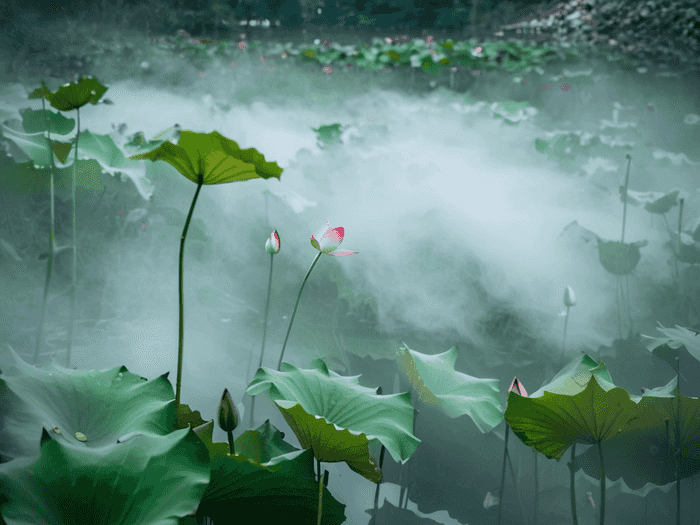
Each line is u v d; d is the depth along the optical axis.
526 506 3.53
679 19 18.52
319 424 2.87
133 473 2.72
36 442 2.78
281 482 2.92
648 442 3.28
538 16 24.67
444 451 3.79
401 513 3.46
